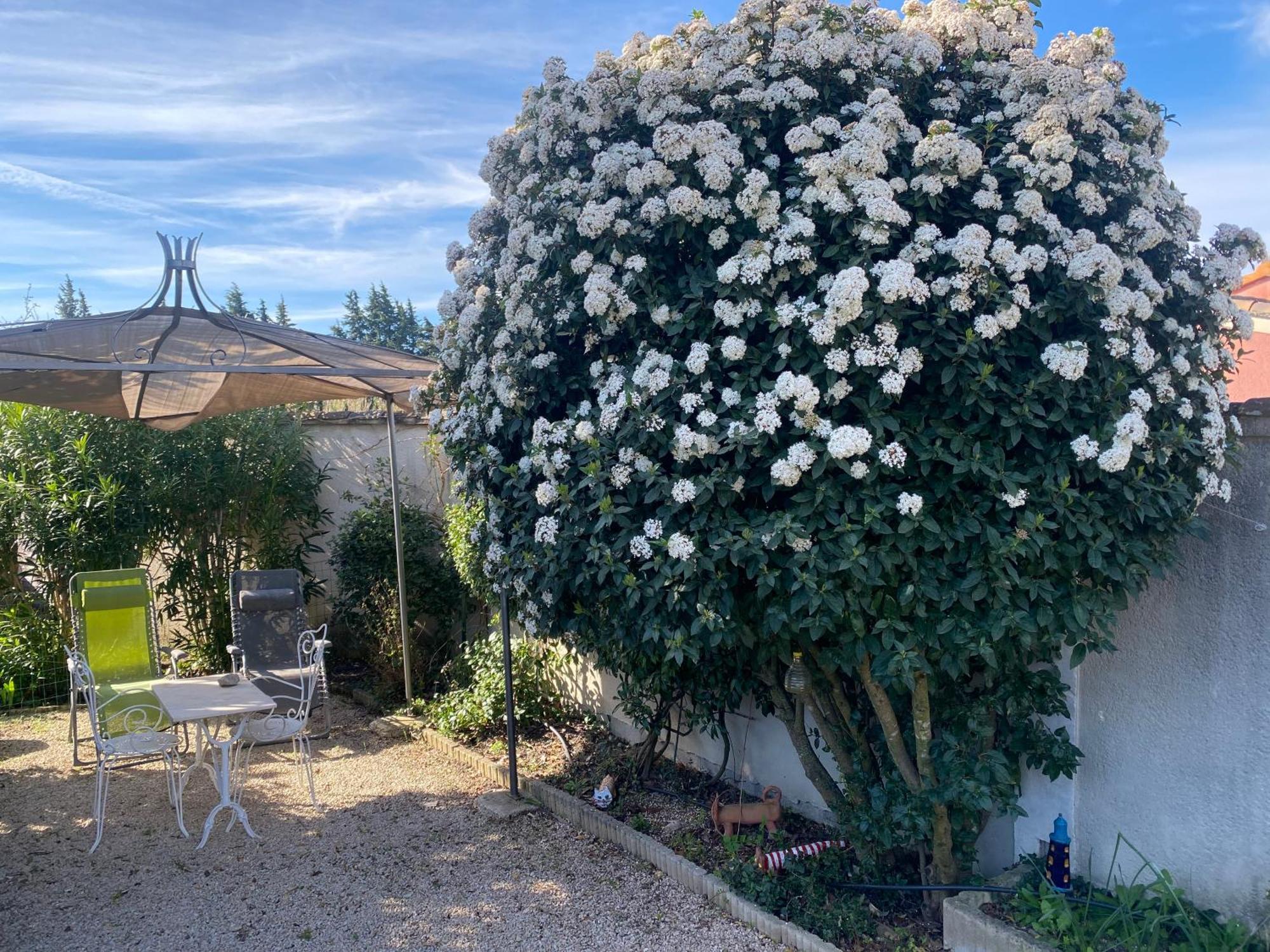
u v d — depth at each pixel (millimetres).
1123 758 2799
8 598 6777
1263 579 2506
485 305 3498
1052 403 2453
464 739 5277
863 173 2539
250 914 3324
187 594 7121
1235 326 2883
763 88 2953
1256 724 2508
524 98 3598
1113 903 2668
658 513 2664
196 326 4508
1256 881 2508
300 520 7668
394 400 5984
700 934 3047
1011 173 2658
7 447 6637
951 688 2979
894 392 2318
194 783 4863
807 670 3141
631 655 3797
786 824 3793
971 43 3143
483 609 6699
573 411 3146
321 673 5578
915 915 3057
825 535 2377
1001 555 2322
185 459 6996
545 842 3908
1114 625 2635
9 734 5848
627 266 2842
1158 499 2383
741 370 2641
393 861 3771
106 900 3455
